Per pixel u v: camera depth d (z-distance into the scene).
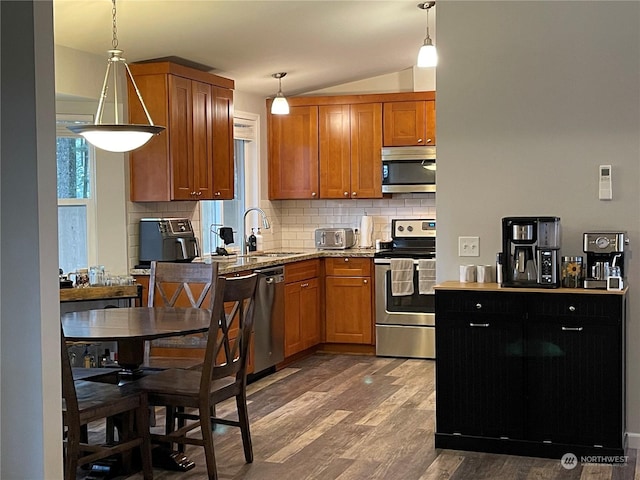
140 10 4.78
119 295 5.22
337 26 5.83
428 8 5.59
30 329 2.97
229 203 7.48
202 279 4.94
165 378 4.21
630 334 4.46
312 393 5.85
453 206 4.79
